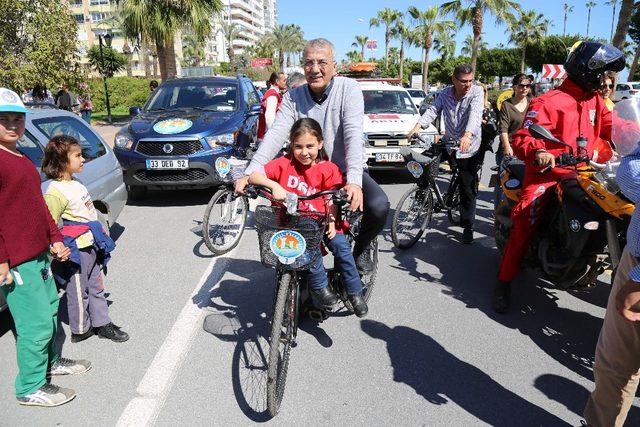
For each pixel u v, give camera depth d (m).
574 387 3.11
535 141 3.56
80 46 14.43
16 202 2.64
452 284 4.66
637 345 2.20
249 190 2.91
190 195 8.12
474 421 2.80
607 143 3.76
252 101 9.15
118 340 3.59
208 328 3.78
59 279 3.40
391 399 2.98
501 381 3.16
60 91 14.65
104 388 3.06
